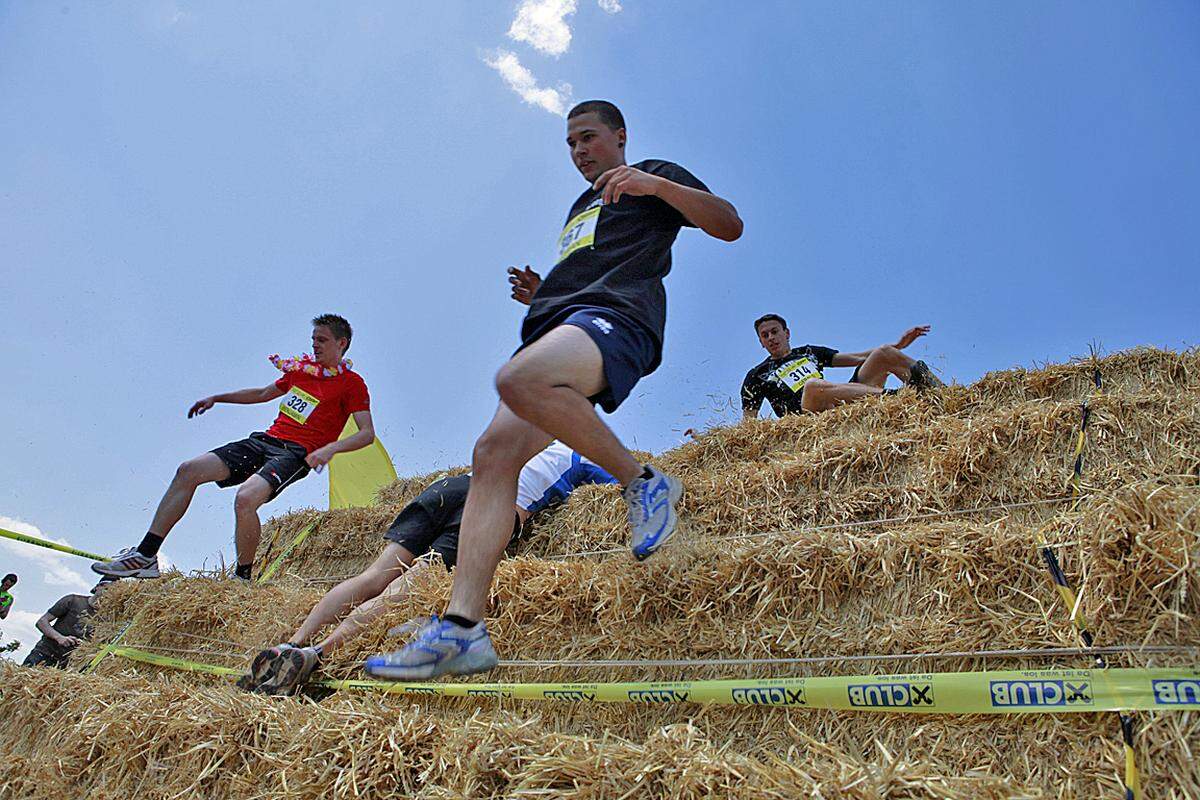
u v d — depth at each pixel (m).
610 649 2.90
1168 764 1.79
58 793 3.13
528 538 4.69
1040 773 1.95
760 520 4.11
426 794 2.28
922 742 2.14
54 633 6.66
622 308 2.50
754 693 2.45
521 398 2.27
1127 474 3.38
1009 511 3.63
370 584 3.90
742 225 2.68
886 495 3.90
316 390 6.01
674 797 1.92
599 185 2.61
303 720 2.75
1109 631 2.00
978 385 5.15
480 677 3.14
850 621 2.55
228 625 4.45
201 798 2.78
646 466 2.45
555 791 2.04
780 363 7.17
